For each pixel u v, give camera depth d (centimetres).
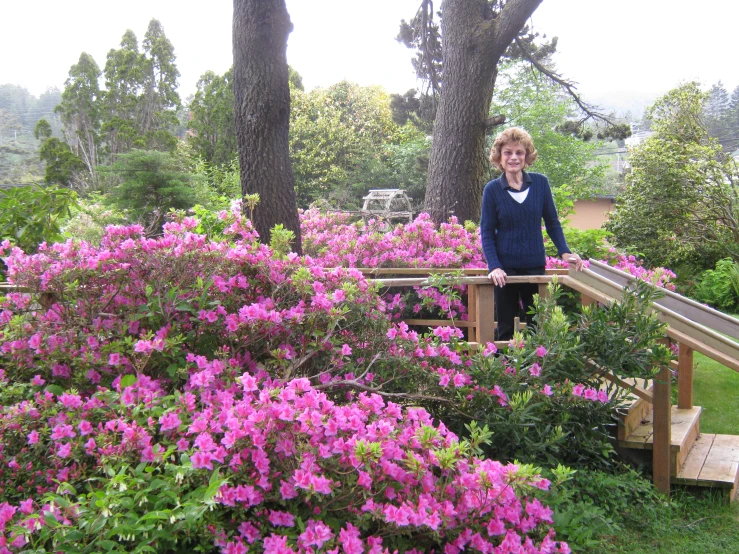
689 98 1631
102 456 207
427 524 193
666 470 338
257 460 201
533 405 298
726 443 401
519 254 393
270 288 318
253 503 198
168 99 3719
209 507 187
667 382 335
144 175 1078
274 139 516
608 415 329
